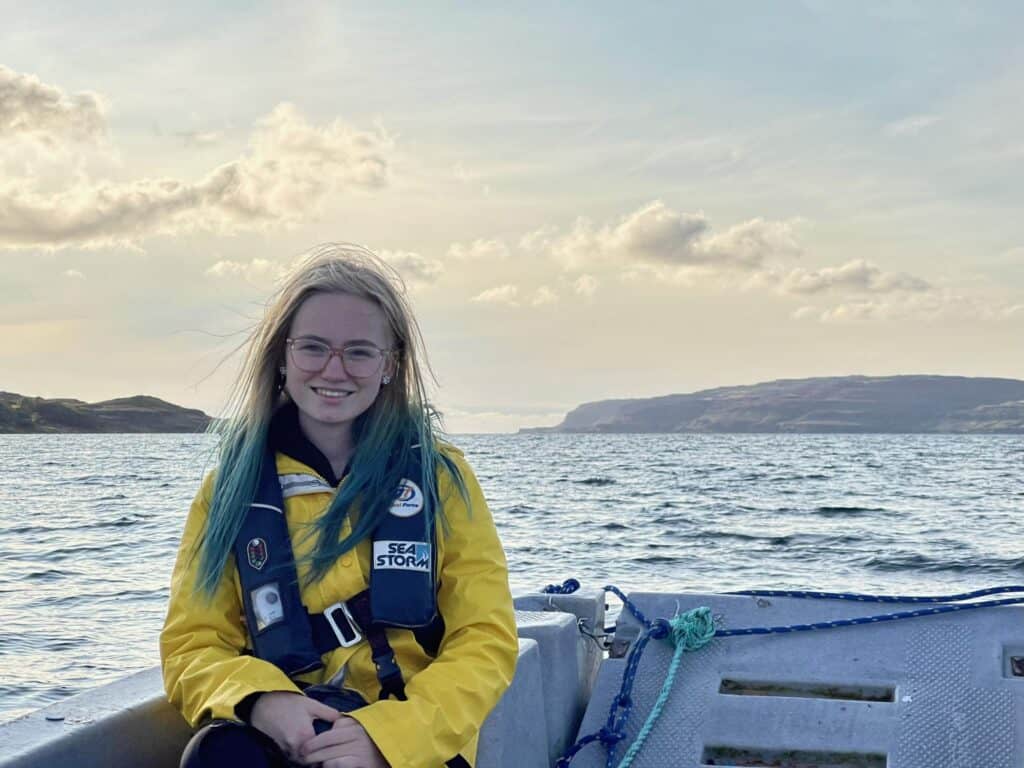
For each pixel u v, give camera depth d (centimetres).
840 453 11538
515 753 377
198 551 300
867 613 489
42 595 1762
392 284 314
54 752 271
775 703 440
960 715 424
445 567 305
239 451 305
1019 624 463
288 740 263
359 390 302
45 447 14062
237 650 300
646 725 437
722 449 13525
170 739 318
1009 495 4331
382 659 290
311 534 292
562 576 2012
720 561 2216
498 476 6019
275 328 308
